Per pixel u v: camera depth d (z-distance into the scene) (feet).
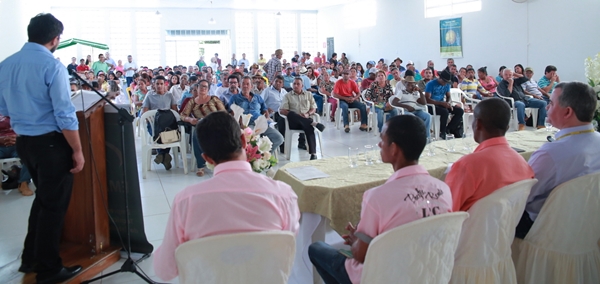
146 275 7.68
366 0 47.39
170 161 15.24
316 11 57.77
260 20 56.65
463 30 34.71
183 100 16.57
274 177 7.66
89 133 7.70
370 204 4.43
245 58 53.72
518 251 6.15
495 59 32.09
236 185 4.11
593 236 5.79
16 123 6.56
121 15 52.11
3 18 25.80
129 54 52.80
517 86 22.94
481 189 5.22
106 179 8.23
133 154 8.02
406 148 4.50
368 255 4.17
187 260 3.88
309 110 17.43
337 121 23.49
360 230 4.55
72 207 8.27
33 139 6.55
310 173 7.25
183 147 14.80
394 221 4.27
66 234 8.48
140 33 52.95
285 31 57.77
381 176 7.02
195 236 4.00
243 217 4.02
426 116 18.84
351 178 6.93
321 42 57.21
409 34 40.98
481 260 5.16
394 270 4.23
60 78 6.42
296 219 4.53
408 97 19.63
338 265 5.16
